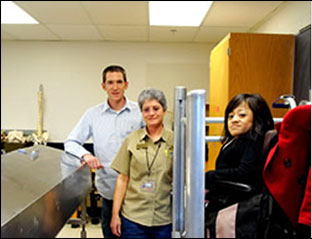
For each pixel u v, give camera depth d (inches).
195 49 172.1
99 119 80.8
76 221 83.1
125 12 122.4
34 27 146.6
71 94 177.9
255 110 39.0
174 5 112.1
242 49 59.4
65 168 55.1
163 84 174.1
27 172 46.6
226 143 40.6
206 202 39.6
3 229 29.1
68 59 176.7
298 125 23.2
